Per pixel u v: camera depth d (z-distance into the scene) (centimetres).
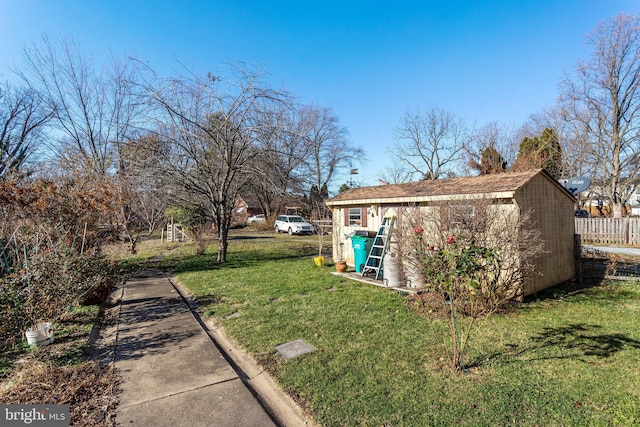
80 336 514
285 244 1889
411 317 565
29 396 337
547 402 309
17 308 470
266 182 1234
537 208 702
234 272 1026
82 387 357
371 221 1007
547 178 734
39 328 477
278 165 1256
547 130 2356
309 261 1235
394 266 747
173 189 1153
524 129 2747
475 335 477
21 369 405
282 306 652
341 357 418
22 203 774
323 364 401
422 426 279
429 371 375
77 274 623
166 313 634
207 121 1130
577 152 2191
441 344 448
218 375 383
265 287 816
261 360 422
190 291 812
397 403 314
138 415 305
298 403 323
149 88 1075
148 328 553
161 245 1898
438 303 588
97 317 619
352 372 379
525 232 618
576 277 804
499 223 612
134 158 1110
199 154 1169
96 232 944
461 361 377
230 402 326
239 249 1658
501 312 572
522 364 386
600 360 391
